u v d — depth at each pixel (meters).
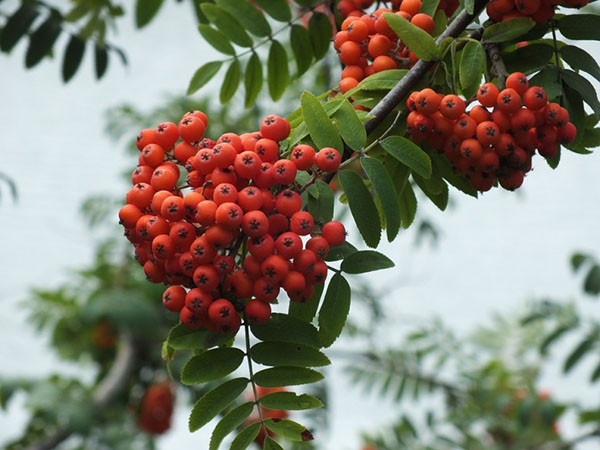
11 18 0.76
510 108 0.50
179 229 0.48
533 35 0.53
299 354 0.50
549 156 0.51
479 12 0.53
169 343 0.50
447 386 1.21
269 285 0.49
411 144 0.51
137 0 0.72
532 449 1.12
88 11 0.79
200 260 0.48
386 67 0.54
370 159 0.51
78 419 1.20
